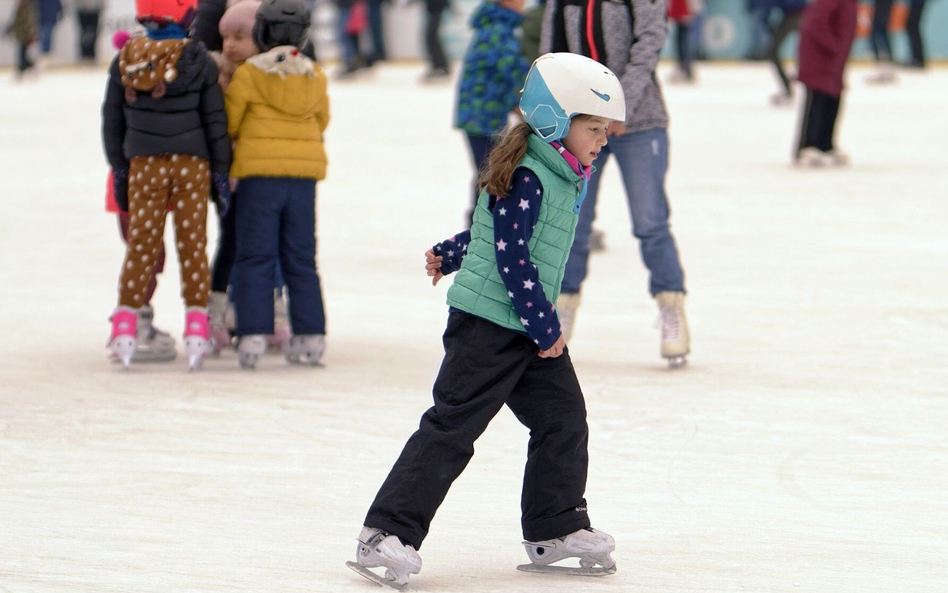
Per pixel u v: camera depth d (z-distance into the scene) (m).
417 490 10.67
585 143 10.81
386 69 84.19
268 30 18.28
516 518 12.77
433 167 41.19
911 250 27.94
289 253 18.86
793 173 39.69
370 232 30.80
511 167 10.55
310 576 10.99
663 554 11.72
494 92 25.31
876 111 56.06
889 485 13.81
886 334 21.03
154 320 22.06
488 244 10.80
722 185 37.38
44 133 51.62
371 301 23.88
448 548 11.88
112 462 14.41
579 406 11.04
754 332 21.27
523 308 10.48
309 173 18.61
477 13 25.67
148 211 18.23
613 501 13.26
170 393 17.52
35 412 16.47
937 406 16.94
